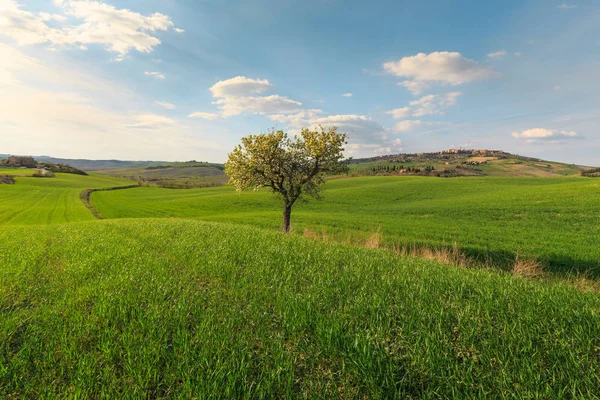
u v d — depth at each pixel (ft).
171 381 11.38
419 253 57.21
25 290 21.86
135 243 42.93
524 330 14.24
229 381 10.98
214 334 14.30
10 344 14.58
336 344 13.53
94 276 25.81
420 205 158.61
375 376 11.32
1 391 11.19
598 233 78.38
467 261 50.75
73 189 324.80
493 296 19.39
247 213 161.38
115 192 326.44
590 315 15.74
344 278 23.80
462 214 122.42
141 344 13.56
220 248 36.42
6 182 335.88
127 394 10.50
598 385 10.58
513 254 60.13
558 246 65.46
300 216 136.46
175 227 61.98
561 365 11.56
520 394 10.22
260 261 30.01
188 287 21.75
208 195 274.16
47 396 10.47
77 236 52.44
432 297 19.27
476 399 10.11
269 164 77.10
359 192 221.66
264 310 17.67
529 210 117.70
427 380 11.29
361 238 77.05
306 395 10.62
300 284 22.89
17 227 84.33
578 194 139.23
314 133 76.69
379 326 14.99
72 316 16.81
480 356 12.33
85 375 11.64
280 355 12.55
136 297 19.80
